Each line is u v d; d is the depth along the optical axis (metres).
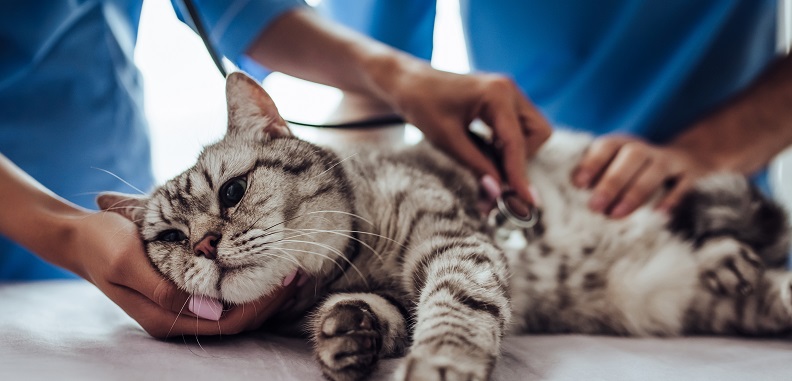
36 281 0.71
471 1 0.82
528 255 0.53
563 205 0.58
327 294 0.47
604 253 0.56
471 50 0.85
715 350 0.43
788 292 0.50
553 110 0.81
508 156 0.55
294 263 0.44
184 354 0.39
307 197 0.46
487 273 0.42
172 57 0.79
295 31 0.66
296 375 0.36
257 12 0.65
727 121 0.70
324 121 0.68
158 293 0.41
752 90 0.73
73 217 0.45
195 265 0.42
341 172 0.50
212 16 0.66
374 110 0.71
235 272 0.42
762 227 0.56
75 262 0.45
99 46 0.70
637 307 0.54
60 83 0.69
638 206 0.58
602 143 0.62
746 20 0.77
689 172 0.61
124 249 0.42
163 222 0.46
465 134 0.57
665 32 0.77
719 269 0.53
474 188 0.56
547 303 0.54
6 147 0.69
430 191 0.50
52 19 0.67
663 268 0.54
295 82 0.72
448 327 0.36
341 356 0.36
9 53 0.67
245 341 0.43
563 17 0.77
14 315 0.48
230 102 0.50
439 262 0.44
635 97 0.80
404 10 0.80
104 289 0.43
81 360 0.36
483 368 0.34
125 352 0.38
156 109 0.84
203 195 0.46
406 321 0.43
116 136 0.74
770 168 0.84
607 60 0.77
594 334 0.54
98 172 0.74
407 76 0.59
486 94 0.55
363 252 0.49
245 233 0.43
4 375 0.33
